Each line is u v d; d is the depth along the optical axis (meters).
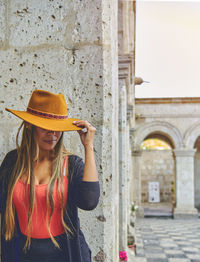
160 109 15.08
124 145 5.44
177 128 14.91
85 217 1.78
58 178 1.24
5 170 1.34
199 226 11.97
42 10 1.85
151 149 22.31
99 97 1.79
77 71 1.81
